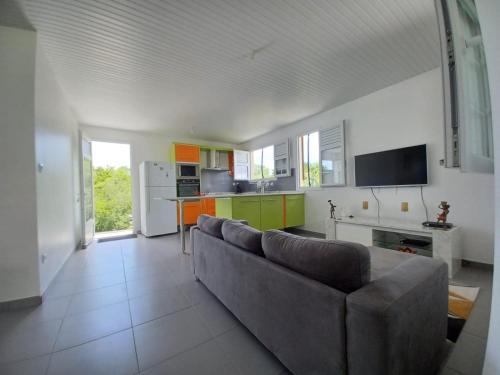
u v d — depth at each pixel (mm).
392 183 3047
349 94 3396
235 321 1611
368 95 3391
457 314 1596
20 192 1869
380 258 1531
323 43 2205
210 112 4016
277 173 5207
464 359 1192
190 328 1532
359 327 787
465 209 2516
